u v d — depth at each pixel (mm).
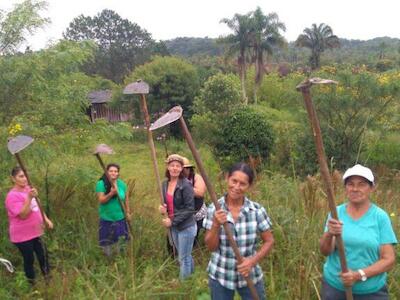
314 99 14586
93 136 7949
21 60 7160
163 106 29438
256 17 47062
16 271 5641
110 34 68188
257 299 3373
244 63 48312
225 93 25344
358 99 14234
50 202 7227
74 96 7664
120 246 6012
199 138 24719
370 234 3281
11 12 7480
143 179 12125
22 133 6957
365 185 3277
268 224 3607
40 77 7137
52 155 7113
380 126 14719
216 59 72750
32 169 7316
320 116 14961
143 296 4500
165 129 27781
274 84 44500
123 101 30031
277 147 15891
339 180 7379
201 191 6082
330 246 3393
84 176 7461
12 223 5340
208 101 25516
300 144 15133
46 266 5586
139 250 6129
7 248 6367
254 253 3615
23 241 5328
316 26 64938
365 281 3307
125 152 22609
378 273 3213
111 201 6172
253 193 6922
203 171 3238
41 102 7570
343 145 14812
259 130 15641
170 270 5605
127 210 6367
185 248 5309
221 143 16219
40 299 4746
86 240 6414
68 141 7637
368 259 3295
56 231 6609
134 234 6430
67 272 5488
